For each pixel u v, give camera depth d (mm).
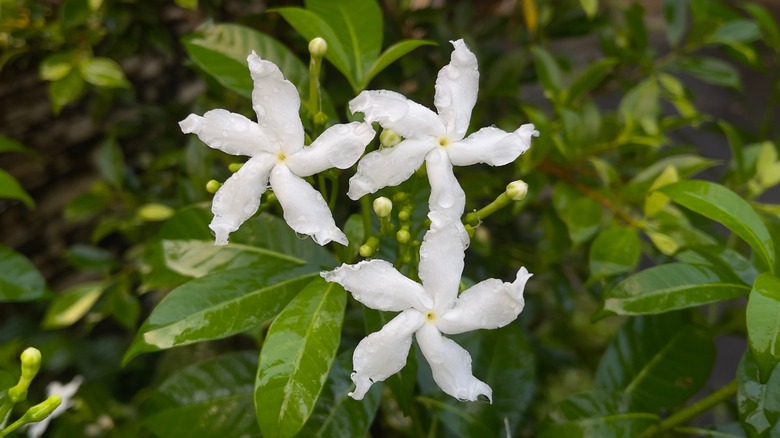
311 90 244
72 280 502
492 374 281
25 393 219
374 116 224
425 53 377
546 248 351
